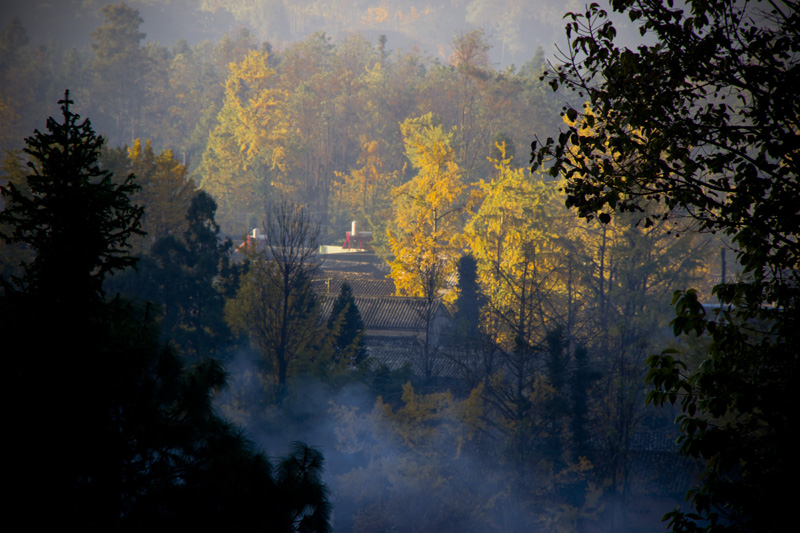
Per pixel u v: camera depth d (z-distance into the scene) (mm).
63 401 7426
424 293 44375
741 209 7305
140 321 8836
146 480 7875
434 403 25219
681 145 7434
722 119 7359
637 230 41062
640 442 31688
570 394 26031
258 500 8047
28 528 6984
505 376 29281
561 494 25234
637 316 40031
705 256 40938
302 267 29922
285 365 28078
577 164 7754
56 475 7270
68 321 7758
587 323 39750
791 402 6641
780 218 6992
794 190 7047
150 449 8109
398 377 27766
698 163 7438
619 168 7680
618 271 41938
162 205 42688
